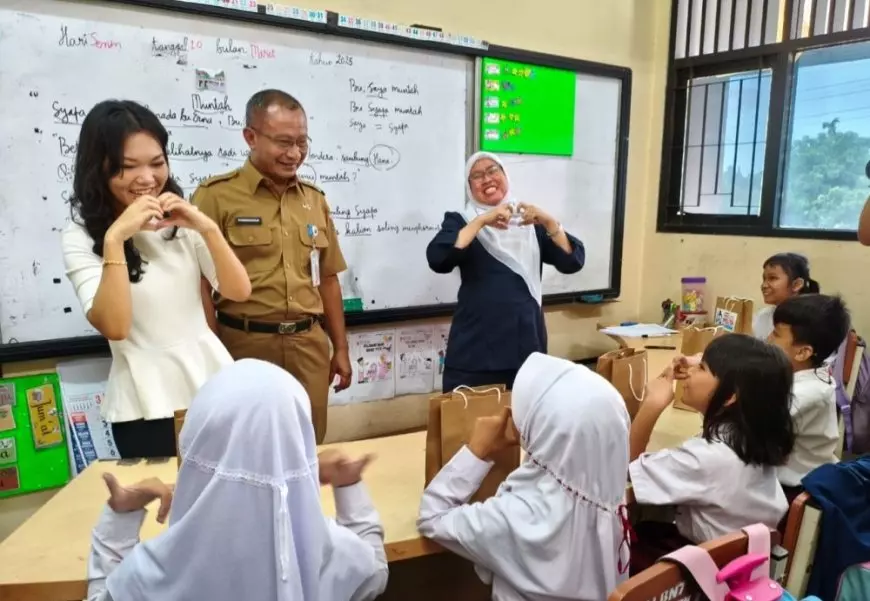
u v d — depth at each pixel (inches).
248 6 90.0
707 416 55.7
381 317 110.6
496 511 44.4
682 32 137.6
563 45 127.0
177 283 59.6
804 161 122.1
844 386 97.9
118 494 38.5
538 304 91.5
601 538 42.8
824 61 117.1
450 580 68.4
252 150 75.2
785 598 40.9
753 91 126.9
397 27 103.6
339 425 111.0
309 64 97.7
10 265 80.0
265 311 76.0
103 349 86.7
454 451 51.6
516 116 120.8
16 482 83.2
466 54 113.3
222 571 31.2
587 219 136.6
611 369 65.8
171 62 86.9
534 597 43.3
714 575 38.2
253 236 75.1
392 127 107.7
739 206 131.3
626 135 138.1
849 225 116.3
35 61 78.3
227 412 31.9
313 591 33.5
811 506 50.3
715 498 52.6
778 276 102.1
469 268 90.0
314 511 33.8
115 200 57.4
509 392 54.5
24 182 79.6
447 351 93.6
